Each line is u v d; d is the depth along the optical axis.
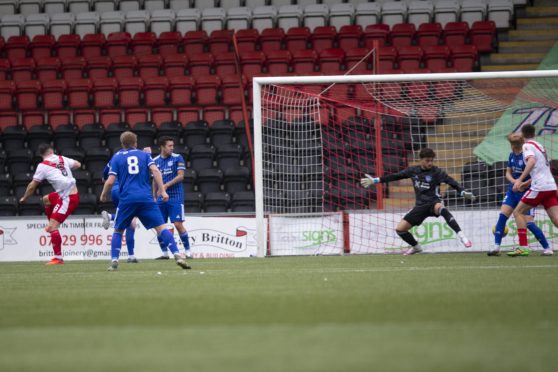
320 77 54.66
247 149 71.12
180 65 82.88
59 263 48.69
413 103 63.38
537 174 45.38
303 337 17.03
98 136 72.69
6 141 73.69
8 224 58.69
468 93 64.75
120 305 23.50
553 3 87.19
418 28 86.62
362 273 34.84
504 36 84.25
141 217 38.78
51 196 48.31
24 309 23.05
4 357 15.34
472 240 54.72
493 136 64.62
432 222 55.03
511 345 15.77
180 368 13.77
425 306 21.97
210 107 75.38
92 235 57.72
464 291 25.88
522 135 46.25
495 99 64.38
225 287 28.69
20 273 39.41
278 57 81.12
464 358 14.42
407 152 62.84
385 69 78.56
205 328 18.56
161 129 72.38
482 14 86.44
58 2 95.69
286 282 30.47
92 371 13.70
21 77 83.94
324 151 62.94
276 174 62.25
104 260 55.44
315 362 14.14
